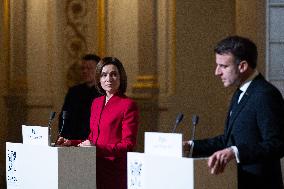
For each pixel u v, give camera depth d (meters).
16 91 14.96
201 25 14.39
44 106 15.02
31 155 6.82
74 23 15.21
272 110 5.73
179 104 14.41
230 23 14.13
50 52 15.19
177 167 5.33
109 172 7.55
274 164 5.89
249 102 5.86
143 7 14.70
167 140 5.53
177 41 14.44
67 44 15.20
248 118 5.84
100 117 7.91
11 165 7.19
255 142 5.80
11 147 7.18
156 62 14.59
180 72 14.45
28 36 15.14
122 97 7.98
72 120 12.09
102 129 7.82
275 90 5.85
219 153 5.36
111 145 7.48
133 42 14.80
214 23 14.31
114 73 7.99
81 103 12.08
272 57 13.32
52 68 15.18
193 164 5.22
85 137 11.99
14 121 14.95
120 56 14.94
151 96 14.52
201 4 14.38
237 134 5.90
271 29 13.34
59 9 15.17
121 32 14.95
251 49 5.93
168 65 14.50
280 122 5.72
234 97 6.12
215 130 14.32
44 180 6.62
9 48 14.98
